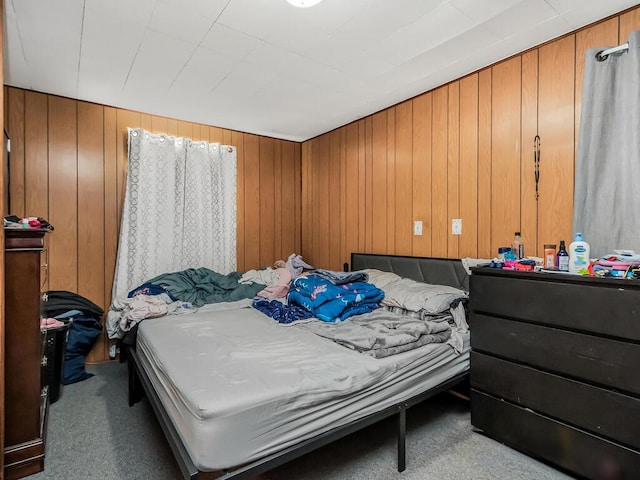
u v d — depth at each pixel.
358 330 1.96
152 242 3.24
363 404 1.56
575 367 1.59
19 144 2.80
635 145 1.72
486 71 2.47
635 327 1.42
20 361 1.68
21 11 1.83
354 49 2.23
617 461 1.47
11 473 1.62
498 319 1.89
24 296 1.70
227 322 2.35
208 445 1.16
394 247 3.16
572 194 2.06
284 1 1.77
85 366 3.06
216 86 2.78
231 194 3.76
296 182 4.36
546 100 2.16
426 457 1.80
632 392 1.43
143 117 3.35
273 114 3.41
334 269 3.86
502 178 2.38
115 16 1.89
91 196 3.11
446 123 2.73
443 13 1.87
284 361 1.62
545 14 1.88
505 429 1.86
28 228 1.69
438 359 1.92
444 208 2.75
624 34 1.85
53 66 2.45
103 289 3.17
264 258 4.11
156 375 1.72
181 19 1.92
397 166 3.13
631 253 1.62
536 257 2.17
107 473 1.67
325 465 1.73
